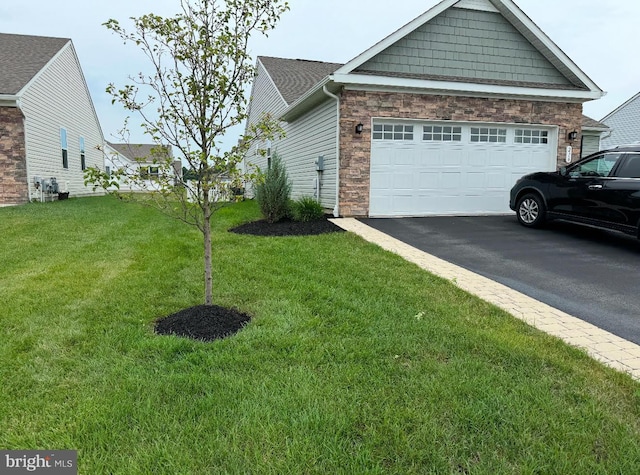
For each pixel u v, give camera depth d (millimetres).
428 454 1936
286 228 8070
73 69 17641
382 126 9469
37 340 3041
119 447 1946
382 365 2740
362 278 4754
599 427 2156
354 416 2182
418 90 9391
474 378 2586
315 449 1937
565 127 10352
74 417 2145
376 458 1902
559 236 7555
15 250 6105
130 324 3385
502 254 6262
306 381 2510
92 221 9125
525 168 10375
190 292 4234
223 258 5602
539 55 10242
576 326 3621
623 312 3984
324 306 3809
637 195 6395
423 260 5844
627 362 2947
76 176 18250
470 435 2078
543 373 2693
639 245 6840
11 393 2361
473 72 9891
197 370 2641
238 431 2049
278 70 16484
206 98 3322
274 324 3395
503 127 10133
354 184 9328
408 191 9703
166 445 1952
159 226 8555
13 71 13602
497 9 9859
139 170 3350
